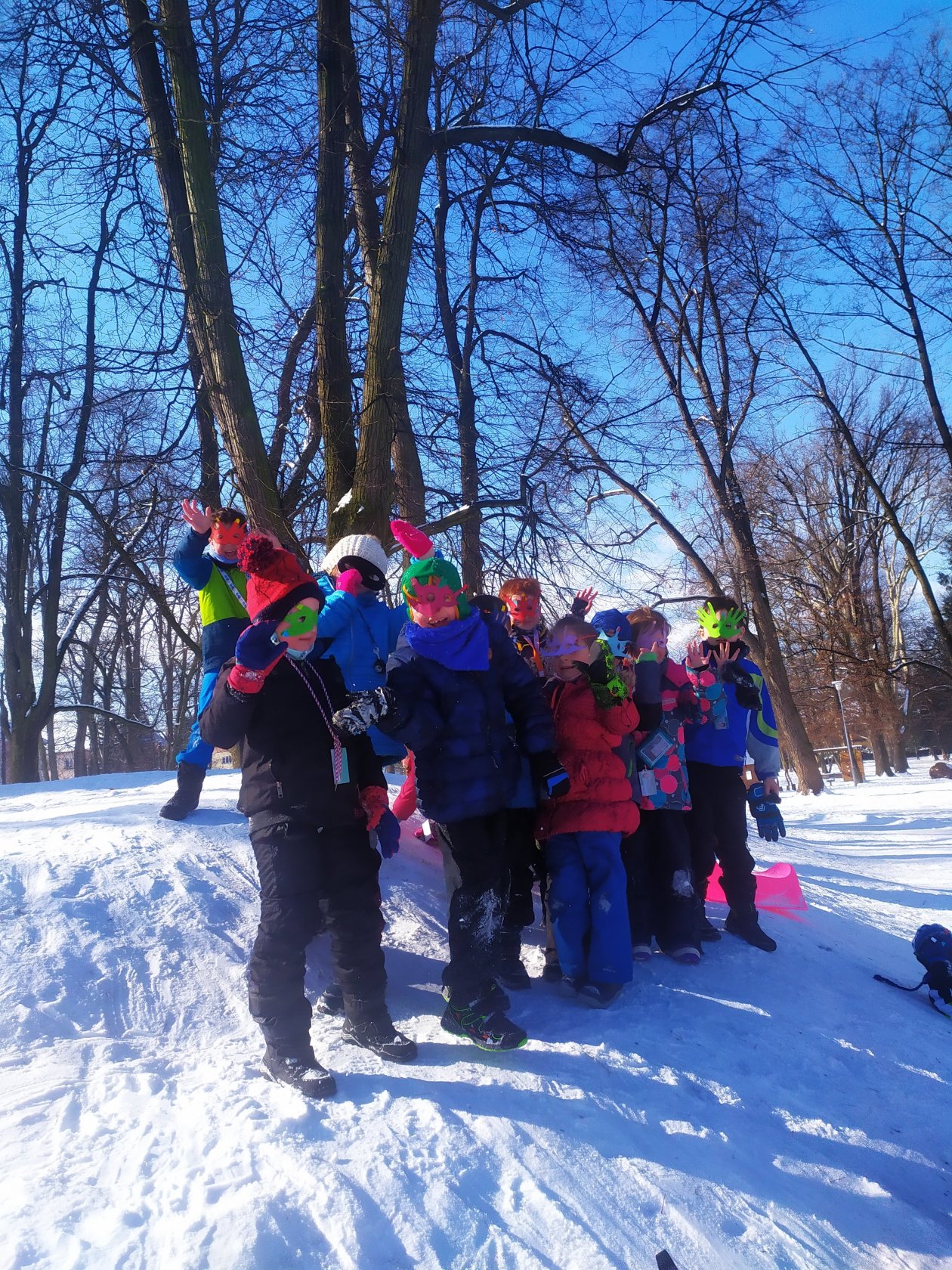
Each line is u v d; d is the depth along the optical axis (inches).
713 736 183.5
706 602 189.2
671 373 877.8
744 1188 105.0
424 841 199.5
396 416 284.8
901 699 1498.5
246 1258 79.9
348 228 384.2
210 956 137.2
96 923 138.5
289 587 118.0
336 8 299.7
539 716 143.5
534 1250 88.3
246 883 158.6
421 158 292.8
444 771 134.4
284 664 124.1
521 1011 141.6
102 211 376.5
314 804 119.9
